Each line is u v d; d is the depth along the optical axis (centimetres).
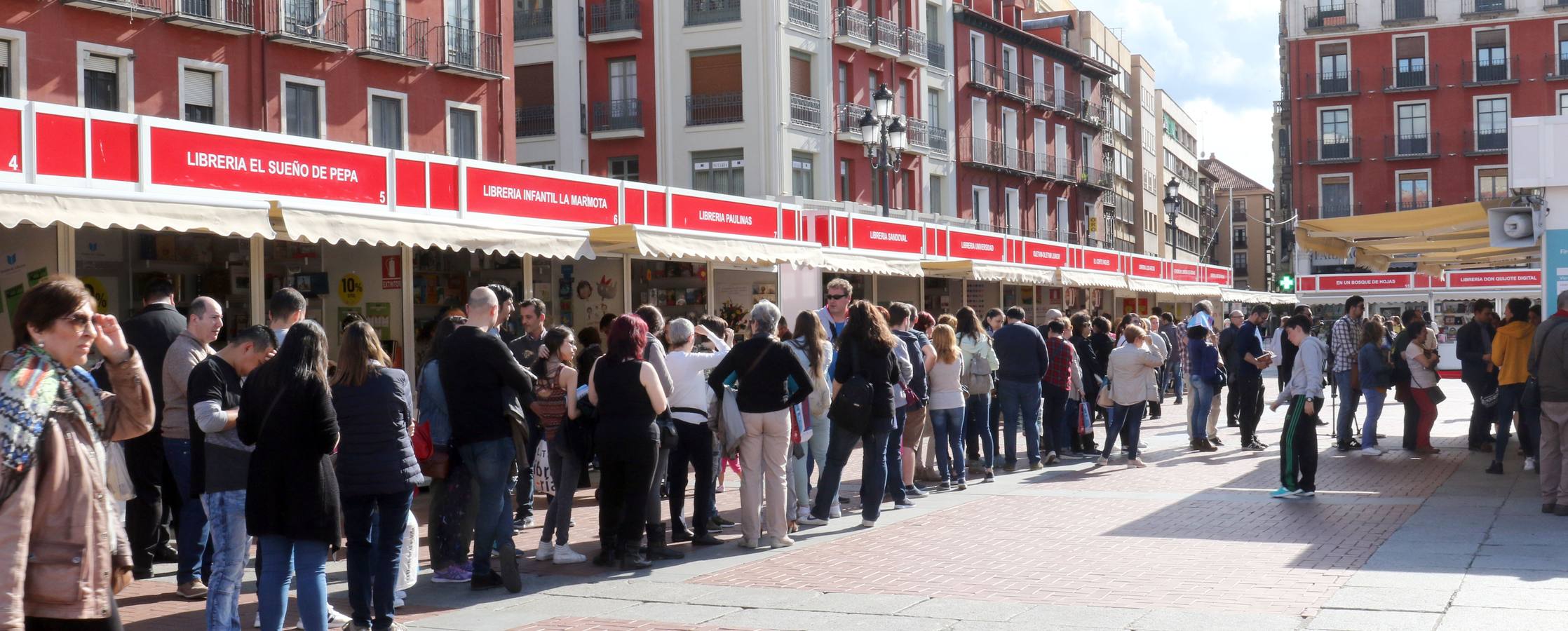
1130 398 1475
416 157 1317
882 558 913
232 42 2558
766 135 3903
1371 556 870
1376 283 4706
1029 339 1465
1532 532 953
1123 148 7144
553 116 4000
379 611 684
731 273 2050
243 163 1141
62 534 416
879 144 2619
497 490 803
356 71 2789
